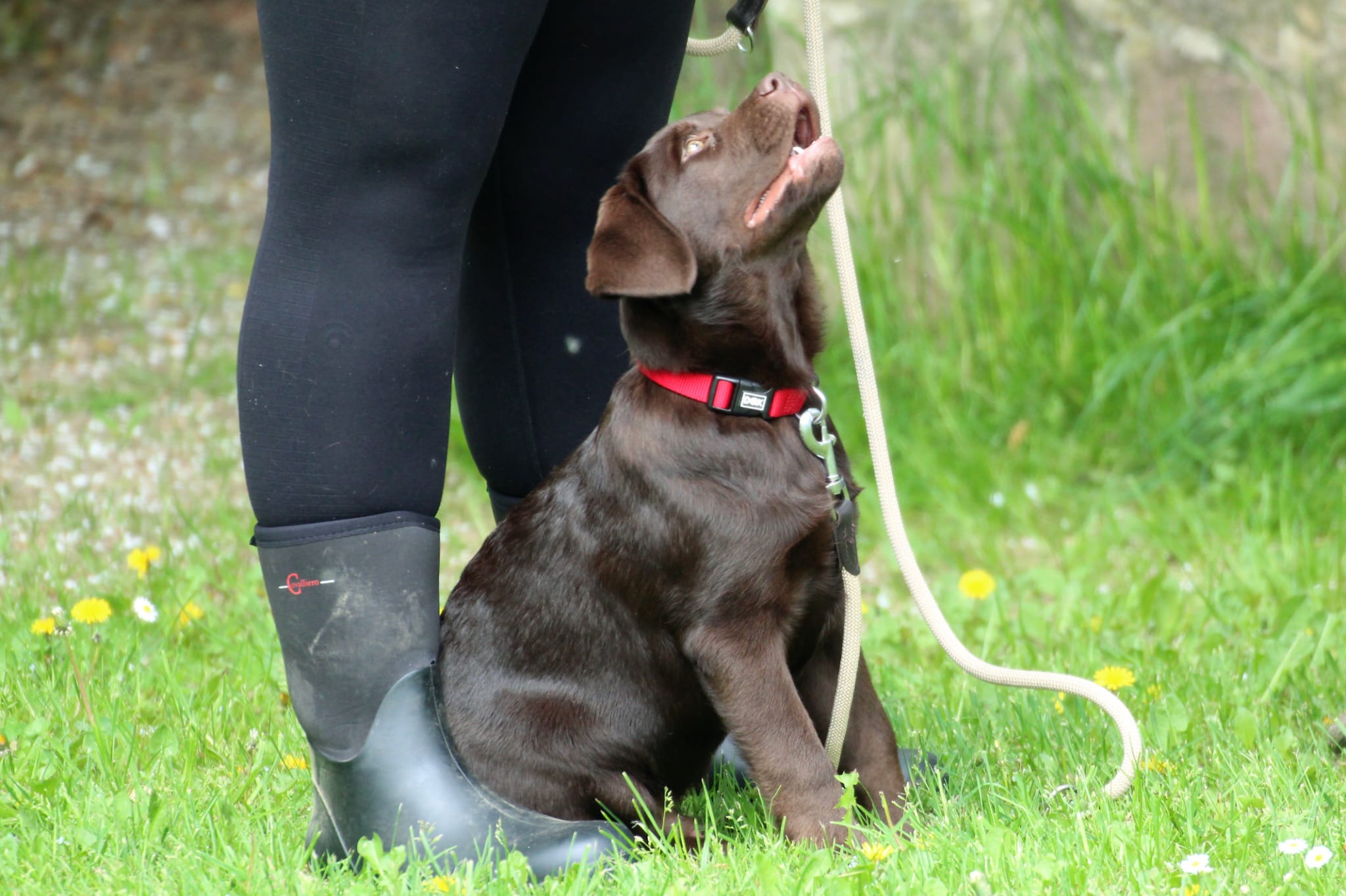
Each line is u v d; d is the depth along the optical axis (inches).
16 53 802.8
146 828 180.7
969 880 156.5
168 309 545.3
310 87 168.6
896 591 331.6
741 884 165.0
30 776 200.2
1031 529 363.3
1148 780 188.1
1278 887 157.4
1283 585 303.4
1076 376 419.5
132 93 779.4
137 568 303.3
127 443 418.9
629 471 189.3
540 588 194.7
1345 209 412.5
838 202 195.6
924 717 235.6
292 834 189.8
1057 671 259.4
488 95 171.9
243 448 180.9
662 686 192.5
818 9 195.3
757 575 183.3
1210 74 424.8
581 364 220.4
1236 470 374.3
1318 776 195.3
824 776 181.5
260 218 651.5
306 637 179.9
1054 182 428.1
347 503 177.6
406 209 174.1
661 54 208.5
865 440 411.5
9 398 446.3
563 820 181.8
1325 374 389.4
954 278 441.7
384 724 178.9
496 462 225.5
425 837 173.8
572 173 210.5
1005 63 441.4
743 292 192.9
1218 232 425.4
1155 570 334.0
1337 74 415.2
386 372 176.2
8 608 282.7
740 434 187.5
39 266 574.2
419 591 182.1
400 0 164.2
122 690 239.6
